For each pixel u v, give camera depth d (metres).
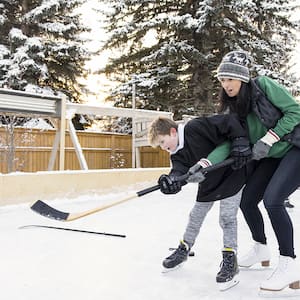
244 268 2.57
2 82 14.87
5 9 16.00
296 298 2.10
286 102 2.17
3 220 4.07
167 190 2.21
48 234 3.48
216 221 4.14
